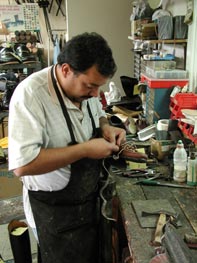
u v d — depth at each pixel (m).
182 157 1.52
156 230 1.11
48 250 1.43
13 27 4.27
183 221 1.18
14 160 1.11
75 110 1.28
